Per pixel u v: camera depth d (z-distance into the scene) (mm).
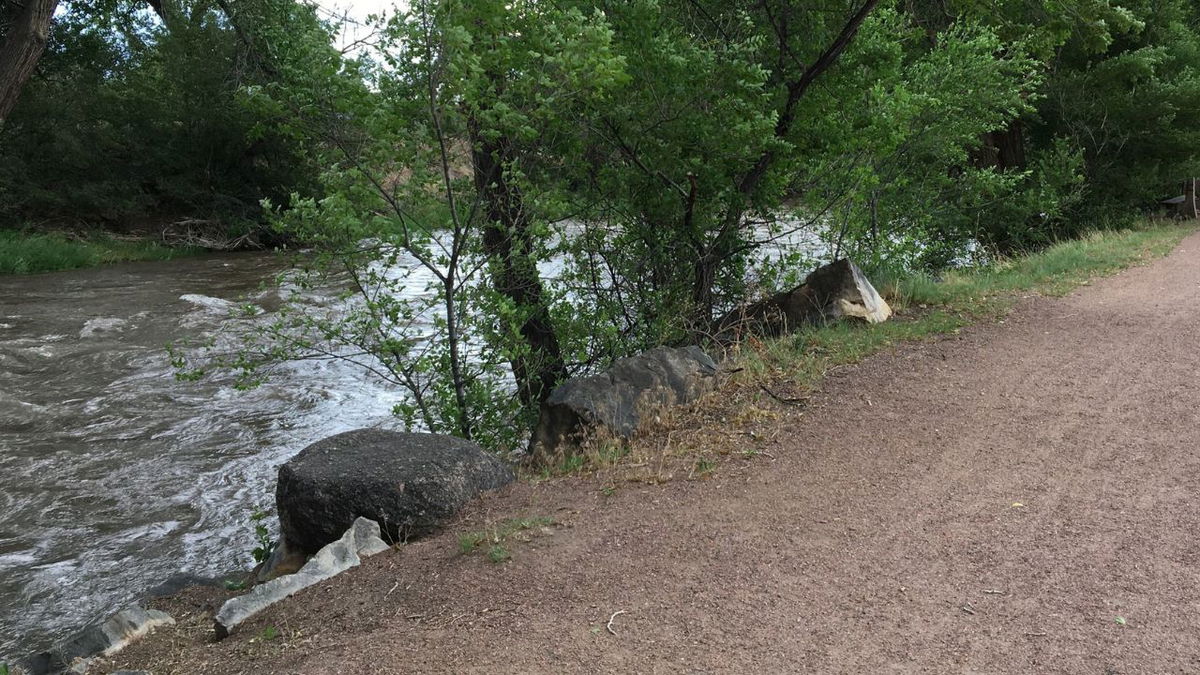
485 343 8953
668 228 10625
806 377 7965
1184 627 3689
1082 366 7848
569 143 9844
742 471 6059
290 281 8914
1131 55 21203
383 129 7113
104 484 9367
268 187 38281
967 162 20125
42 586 7176
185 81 36719
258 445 10531
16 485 9328
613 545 5031
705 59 9539
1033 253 17656
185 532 8180
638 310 10516
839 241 13031
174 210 38438
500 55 7230
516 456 8008
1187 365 7617
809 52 10875
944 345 8875
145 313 18562
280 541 6004
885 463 5945
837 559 4602
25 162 35062
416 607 4559
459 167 7711
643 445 6910
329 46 7016
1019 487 5344
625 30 9703
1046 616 3865
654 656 3811
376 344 8062
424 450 6145
